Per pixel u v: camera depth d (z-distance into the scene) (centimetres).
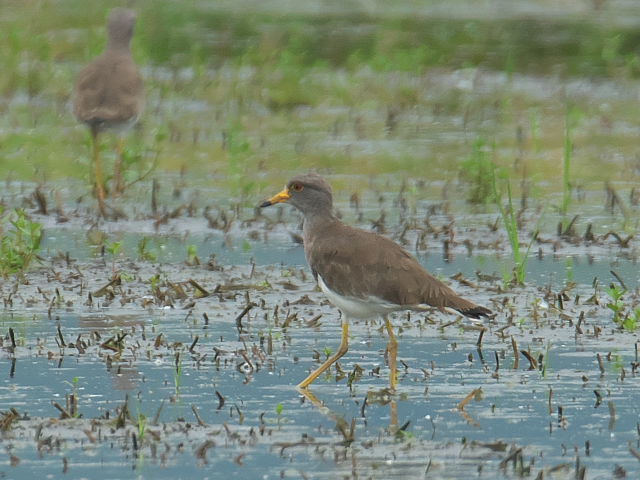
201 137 2278
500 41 3072
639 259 1602
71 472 957
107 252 1630
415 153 2172
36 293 1444
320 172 2050
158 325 1334
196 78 2634
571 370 1195
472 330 1326
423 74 2756
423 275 1148
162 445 1009
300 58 2786
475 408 1097
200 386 1152
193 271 1541
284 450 1000
